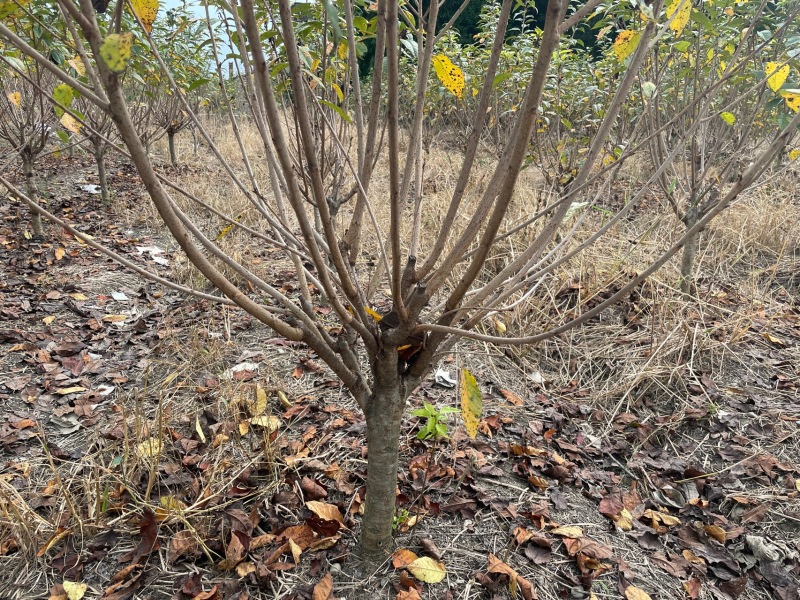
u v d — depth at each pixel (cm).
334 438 232
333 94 201
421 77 136
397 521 188
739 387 282
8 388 268
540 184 612
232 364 290
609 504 208
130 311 358
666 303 331
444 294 356
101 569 175
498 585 173
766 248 443
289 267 427
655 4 138
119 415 248
